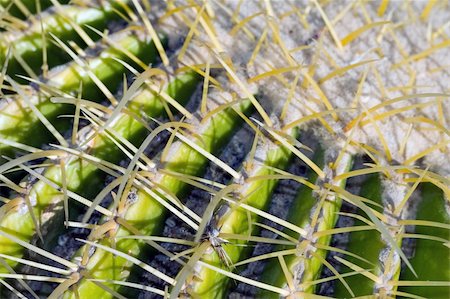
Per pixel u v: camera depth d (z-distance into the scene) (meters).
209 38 0.41
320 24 0.43
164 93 0.38
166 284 0.38
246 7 0.43
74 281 0.35
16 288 0.38
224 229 0.36
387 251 0.37
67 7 0.41
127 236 0.36
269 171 0.38
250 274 0.38
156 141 0.39
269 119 0.38
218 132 0.39
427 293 0.38
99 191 0.39
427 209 0.39
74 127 0.37
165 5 0.42
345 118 0.40
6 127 0.39
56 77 0.39
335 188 0.37
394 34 0.43
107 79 0.40
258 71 0.41
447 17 0.44
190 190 0.39
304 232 0.37
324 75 0.41
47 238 0.38
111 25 0.42
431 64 0.43
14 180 0.40
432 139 0.41
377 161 0.39
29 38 0.41
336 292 0.38
